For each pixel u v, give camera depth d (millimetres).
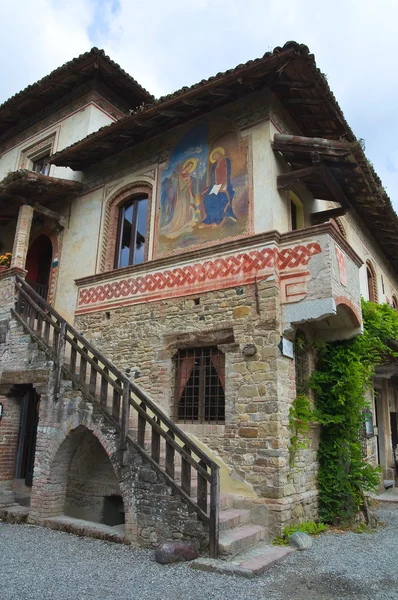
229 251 9391
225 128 10312
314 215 11133
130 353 10523
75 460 10141
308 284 8375
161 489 6977
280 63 8656
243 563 6051
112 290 11367
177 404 9578
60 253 13227
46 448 9008
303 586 5473
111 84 14977
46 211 13023
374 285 15945
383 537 8070
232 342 8898
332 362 9602
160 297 10297
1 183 12211
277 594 5199
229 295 9133
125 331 10773
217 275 9438
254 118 9852
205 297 9516
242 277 9047
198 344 9438
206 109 10664
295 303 8438
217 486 6469
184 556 6270
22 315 11047
